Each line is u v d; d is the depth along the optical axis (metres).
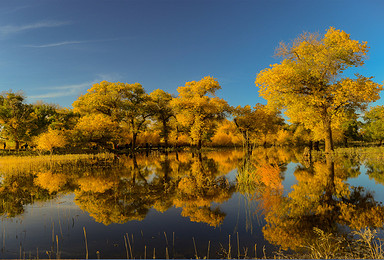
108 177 12.72
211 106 40.38
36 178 12.50
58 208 7.10
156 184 10.70
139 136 55.53
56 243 4.64
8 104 35.78
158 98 47.41
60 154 29.31
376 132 40.62
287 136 61.00
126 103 42.19
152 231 5.25
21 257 4.06
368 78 21.75
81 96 44.56
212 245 4.49
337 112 23.14
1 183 11.10
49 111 39.53
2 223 5.83
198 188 9.80
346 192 8.60
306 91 24.59
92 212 6.70
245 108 43.12
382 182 10.26
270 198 8.01
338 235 4.91
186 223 5.76
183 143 59.03
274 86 23.83
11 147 43.56
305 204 7.20
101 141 33.81
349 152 25.66
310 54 24.75
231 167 16.62
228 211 6.68
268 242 4.61
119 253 4.19
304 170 14.08
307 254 4.08
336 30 23.22
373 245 4.40
